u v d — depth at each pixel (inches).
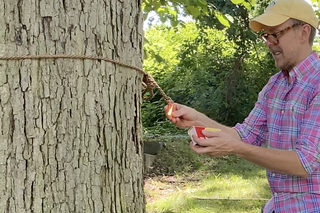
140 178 66.3
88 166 56.7
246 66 391.2
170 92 422.0
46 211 54.2
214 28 361.4
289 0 71.9
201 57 393.4
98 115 57.5
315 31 73.4
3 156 52.8
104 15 58.0
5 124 52.7
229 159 273.0
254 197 188.9
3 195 53.1
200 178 232.5
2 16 52.1
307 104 69.3
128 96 62.6
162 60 159.3
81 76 55.8
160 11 152.4
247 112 384.5
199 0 132.8
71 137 55.3
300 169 65.5
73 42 55.1
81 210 56.2
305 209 69.1
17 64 52.7
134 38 63.8
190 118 86.3
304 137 66.7
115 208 60.1
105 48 58.1
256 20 72.6
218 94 379.2
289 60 73.0
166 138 310.0
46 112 53.8
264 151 66.0
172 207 175.3
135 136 64.9
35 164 53.6
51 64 53.9
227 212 167.2
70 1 54.7
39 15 53.1
